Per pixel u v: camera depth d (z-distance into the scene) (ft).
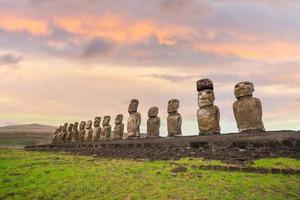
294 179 41.29
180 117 93.86
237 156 54.60
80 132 168.55
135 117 112.37
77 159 78.84
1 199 45.55
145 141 86.17
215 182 43.11
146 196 40.98
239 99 71.41
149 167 56.65
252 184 40.73
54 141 197.36
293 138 52.60
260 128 67.77
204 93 79.51
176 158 62.28
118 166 61.16
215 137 66.39
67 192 46.65
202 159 57.77
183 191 41.16
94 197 43.24
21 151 120.16
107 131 139.33
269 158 50.83
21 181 54.95
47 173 60.18
